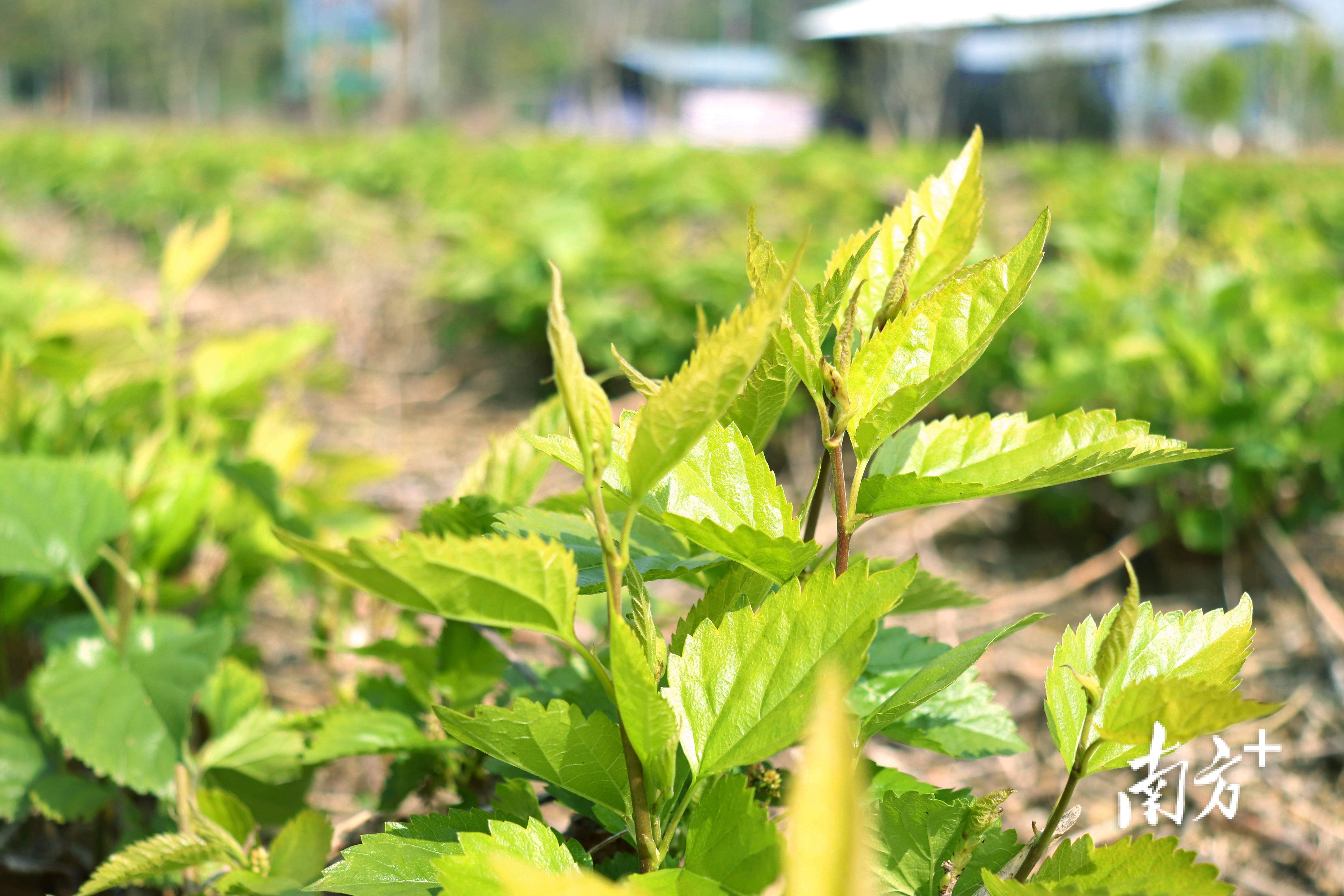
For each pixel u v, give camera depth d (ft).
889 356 1.63
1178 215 12.66
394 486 6.31
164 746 2.48
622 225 12.14
